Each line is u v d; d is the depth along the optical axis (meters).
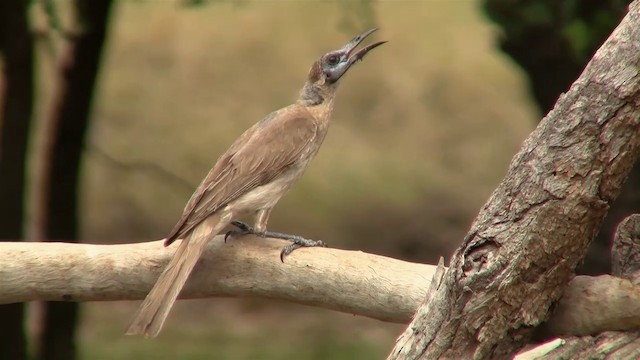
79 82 13.72
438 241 22.25
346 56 8.41
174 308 20.28
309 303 6.68
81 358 18.00
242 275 6.74
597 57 5.11
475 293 5.34
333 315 20.12
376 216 22.55
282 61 24.59
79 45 13.56
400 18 25.55
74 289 6.82
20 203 13.20
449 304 5.44
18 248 6.75
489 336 5.40
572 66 10.80
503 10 10.45
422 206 22.66
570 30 9.73
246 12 25.23
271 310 20.22
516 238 5.26
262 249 6.71
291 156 7.65
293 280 6.60
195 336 19.17
